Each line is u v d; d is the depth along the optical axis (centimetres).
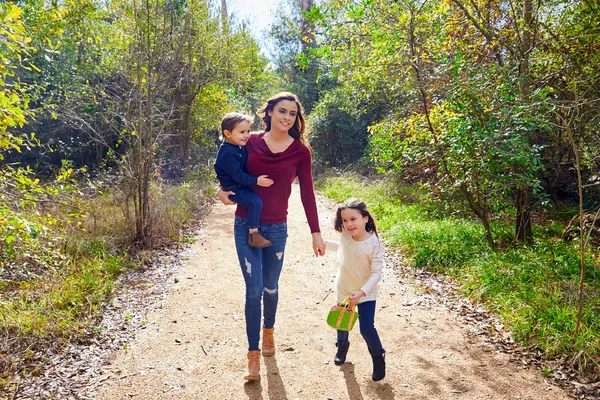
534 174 672
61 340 399
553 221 779
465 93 556
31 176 1057
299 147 331
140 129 701
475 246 618
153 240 713
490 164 546
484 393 318
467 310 461
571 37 666
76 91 1102
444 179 636
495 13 699
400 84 717
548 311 415
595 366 344
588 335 369
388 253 660
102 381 337
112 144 1359
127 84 852
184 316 455
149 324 436
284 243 345
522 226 632
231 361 366
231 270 607
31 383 334
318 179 1563
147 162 711
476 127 553
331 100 1781
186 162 1400
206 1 1266
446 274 564
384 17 683
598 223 683
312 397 314
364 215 318
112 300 489
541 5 643
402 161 696
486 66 625
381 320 442
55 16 668
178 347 390
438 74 609
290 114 319
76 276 544
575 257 557
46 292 487
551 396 315
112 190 926
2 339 388
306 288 537
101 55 1120
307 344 393
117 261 609
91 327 427
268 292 355
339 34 764
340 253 335
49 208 726
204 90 1462
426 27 707
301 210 1058
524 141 529
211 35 1338
